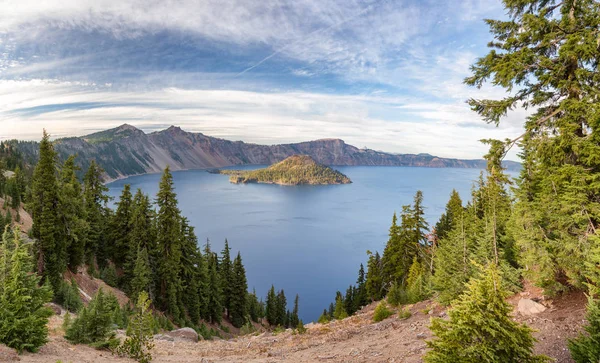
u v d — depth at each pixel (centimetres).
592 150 1094
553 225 1333
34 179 3253
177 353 1842
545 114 1295
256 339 2364
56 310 2442
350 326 2172
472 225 2230
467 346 701
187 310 4716
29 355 1187
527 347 705
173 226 4384
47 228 3109
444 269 1881
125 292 4434
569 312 1188
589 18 1109
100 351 1504
